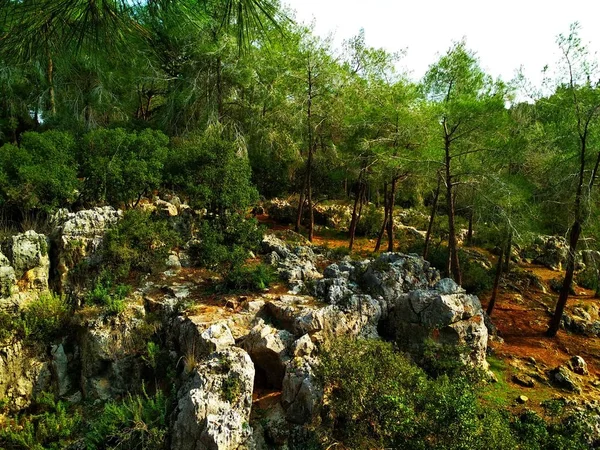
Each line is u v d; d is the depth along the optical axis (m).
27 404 10.53
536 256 23.88
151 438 8.33
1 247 11.77
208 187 14.98
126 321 11.09
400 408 7.24
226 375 8.77
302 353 10.00
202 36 17.17
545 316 16.42
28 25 3.60
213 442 7.62
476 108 13.70
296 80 21.38
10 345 10.70
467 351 11.09
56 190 13.88
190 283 13.09
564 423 9.84
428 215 29.08
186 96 22.19
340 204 28.84
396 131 18.56
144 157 15.71
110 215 13.47
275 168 25.45
